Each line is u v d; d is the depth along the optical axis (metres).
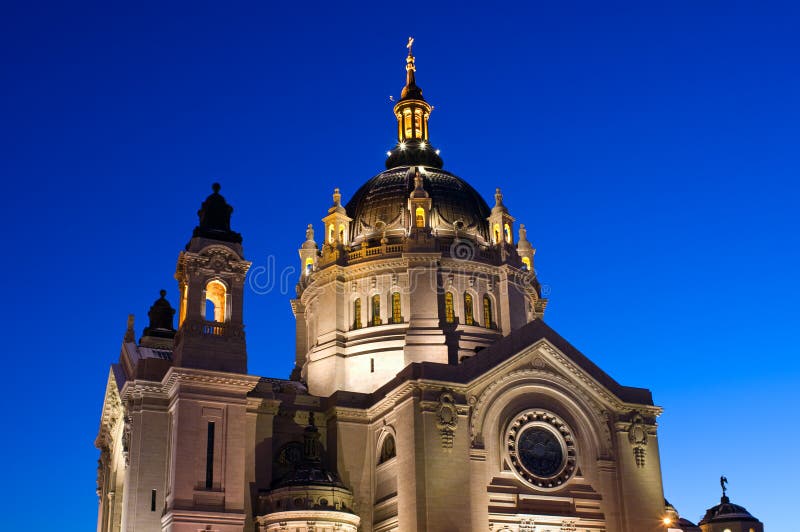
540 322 80.81
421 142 108.50
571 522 75.00
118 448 83.94
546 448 77.56
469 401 75.25
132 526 72.50
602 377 80.88
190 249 79.69
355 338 91.38
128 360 83.44
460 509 71.00
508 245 95.69
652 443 80.12
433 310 89.62
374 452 80.44
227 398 75.31
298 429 81.94
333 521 72.56
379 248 93.38
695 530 91.38
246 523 74.62
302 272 101.69
